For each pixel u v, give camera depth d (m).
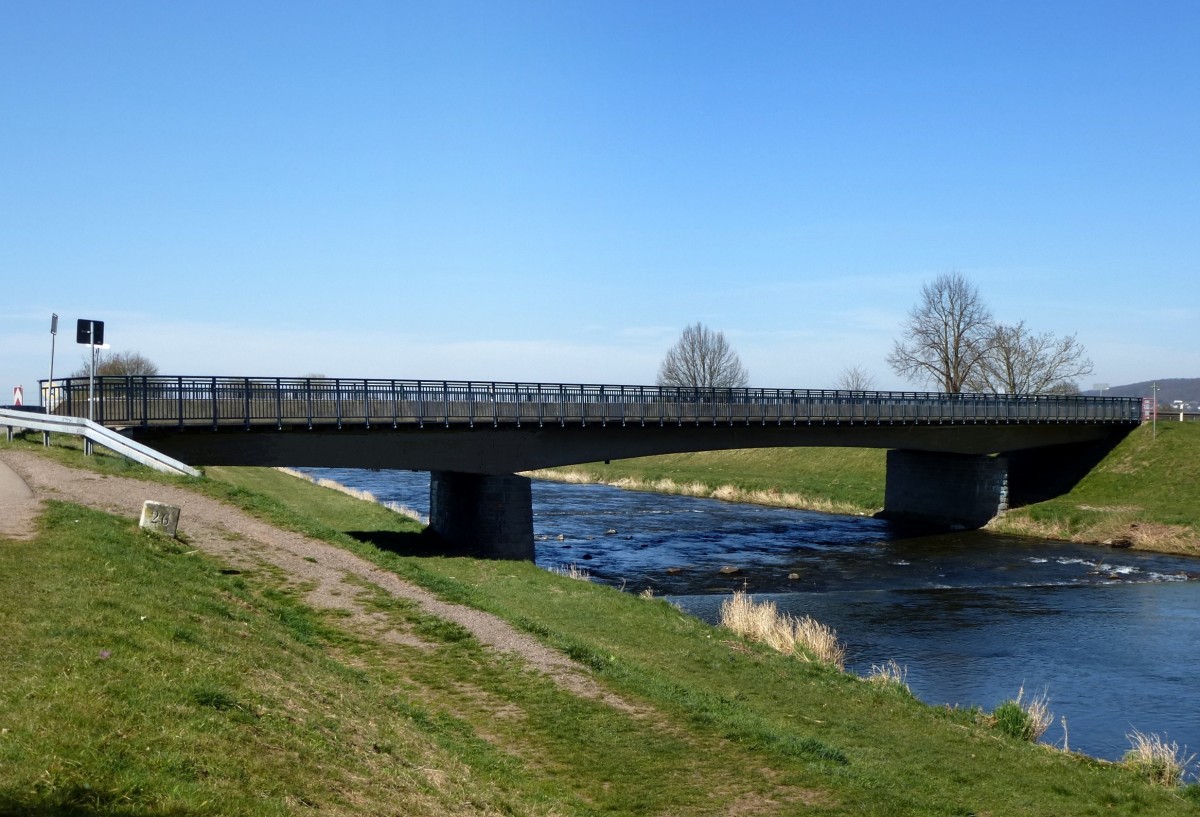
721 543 49.53
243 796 7.47
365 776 9.16
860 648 27.64
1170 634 29.64
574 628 22.30
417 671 15.19
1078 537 51.91
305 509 44.81
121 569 14.63
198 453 32.28
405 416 35.69
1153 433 63.34
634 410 43.12
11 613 10.88
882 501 63.75
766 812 11.51
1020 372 83.38
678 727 14.17
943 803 13.08
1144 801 14.83
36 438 32.19
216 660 10.94
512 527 38.06
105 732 7.88
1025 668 25.53
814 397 50.44
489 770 11.44
